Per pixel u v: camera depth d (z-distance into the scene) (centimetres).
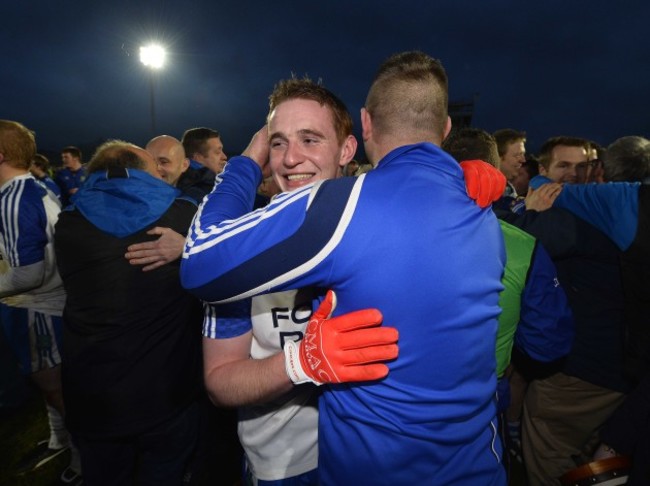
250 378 90
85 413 157
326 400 88
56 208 223
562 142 235
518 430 253
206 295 80
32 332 222
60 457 250
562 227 168
